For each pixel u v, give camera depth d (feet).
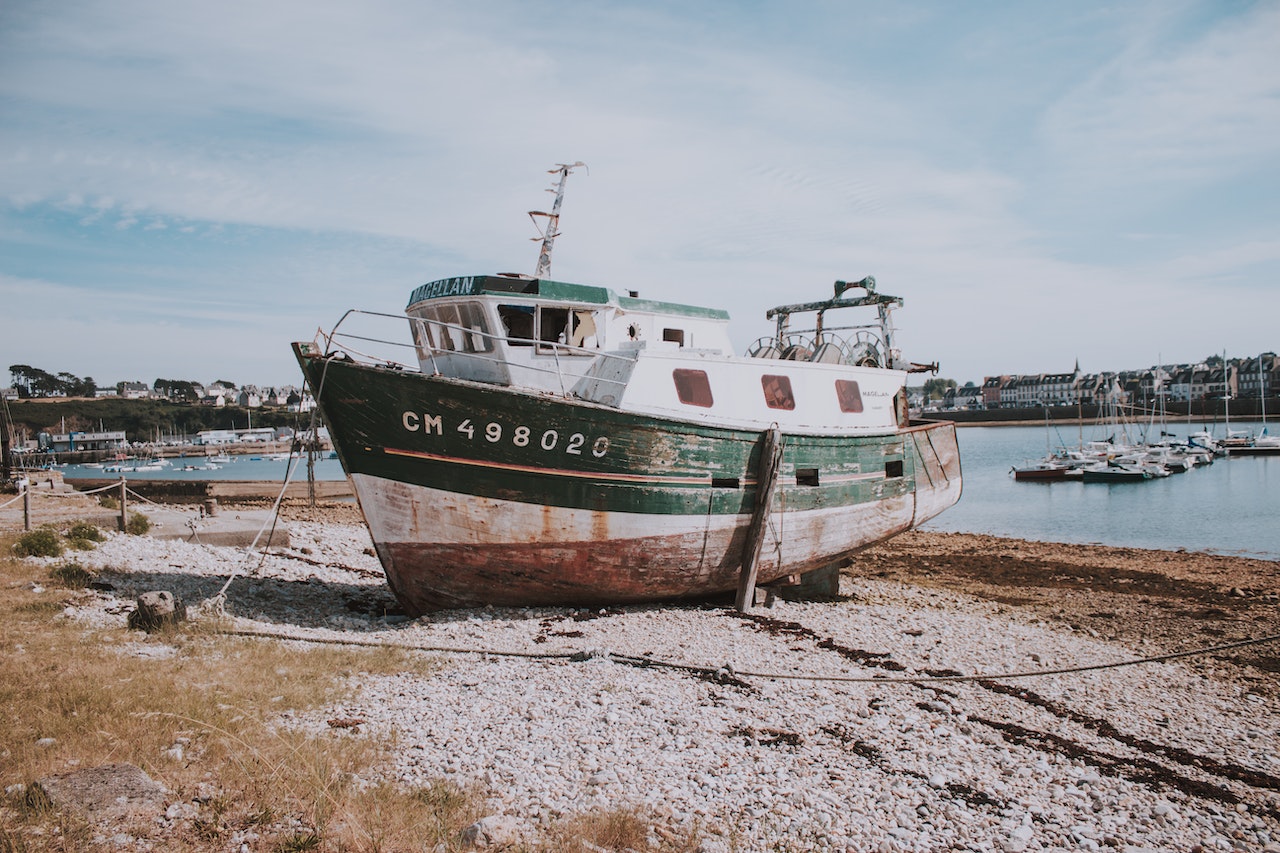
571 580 45.65
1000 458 291.58
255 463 387.34
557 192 55.16
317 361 39.93
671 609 48.19
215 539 65.36
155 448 463.42
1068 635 51.21
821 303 68.69
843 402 56.59
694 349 49.98
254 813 18.79
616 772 24.49
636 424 44.14
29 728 22.56
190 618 38.27
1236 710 37.35
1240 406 442.09
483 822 19.12
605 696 31.04
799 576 58.39
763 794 23.95
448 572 44.11
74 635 33.40
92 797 18.47
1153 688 40.09
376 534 42.96
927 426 65.82
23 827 17.01
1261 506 142.20
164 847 16.89
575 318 47.91
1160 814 25.67
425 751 25.13
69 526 63.21
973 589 69.31
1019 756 29.27
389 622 44.98
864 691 34.86
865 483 57.98
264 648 34.81
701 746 27.14
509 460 42.45
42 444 465.88
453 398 40.96
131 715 23.85
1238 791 28.55
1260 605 61.82
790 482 51.88
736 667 37.06
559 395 43.09
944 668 39.96
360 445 41.34
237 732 24.02
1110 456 228.02
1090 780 27.55
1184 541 106.63
